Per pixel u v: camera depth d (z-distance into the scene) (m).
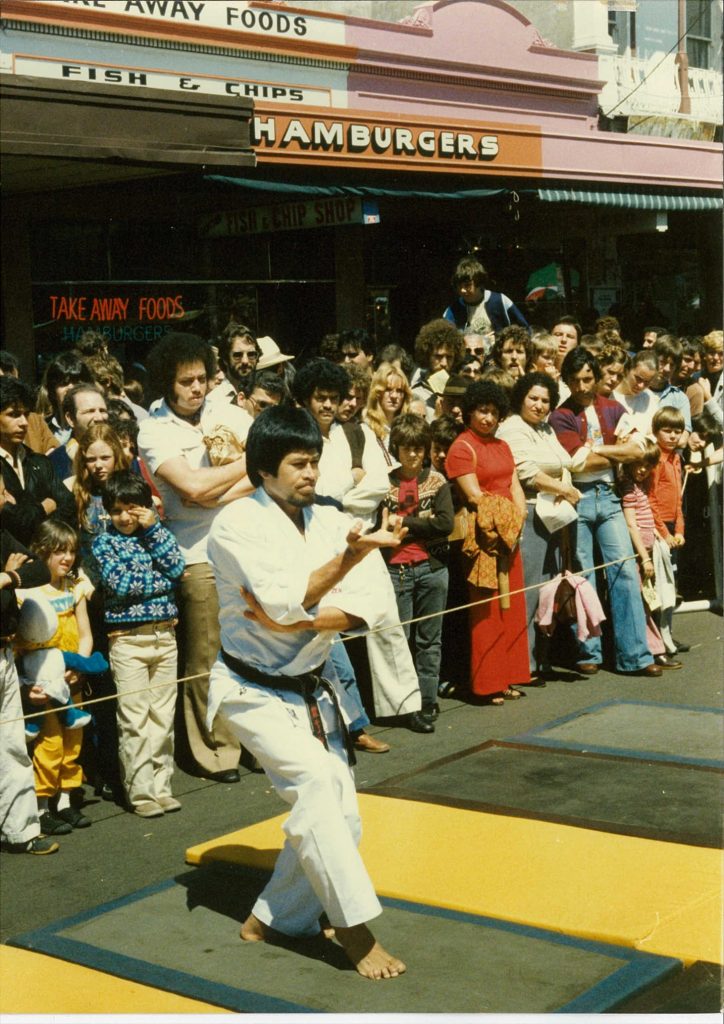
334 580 4.24
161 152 9.12
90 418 6.96
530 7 15.46
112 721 6.73
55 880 5.76
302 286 13.29
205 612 6.82
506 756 6.84
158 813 6.46
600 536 8.78
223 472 6.54
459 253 14.66
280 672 4.52
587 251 15.80
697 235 16.77
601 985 4.25
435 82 13.29
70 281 11.34
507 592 8.15
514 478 8.23
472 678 8.17
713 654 9.32
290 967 4.55
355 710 5.02
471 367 9.26
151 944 4.79
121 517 6.40
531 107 14.33
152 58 10.85
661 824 5.74
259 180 11.24
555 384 8.66
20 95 8.36
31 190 10.84
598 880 5.11
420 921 4.84
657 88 15.75
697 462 10.36
